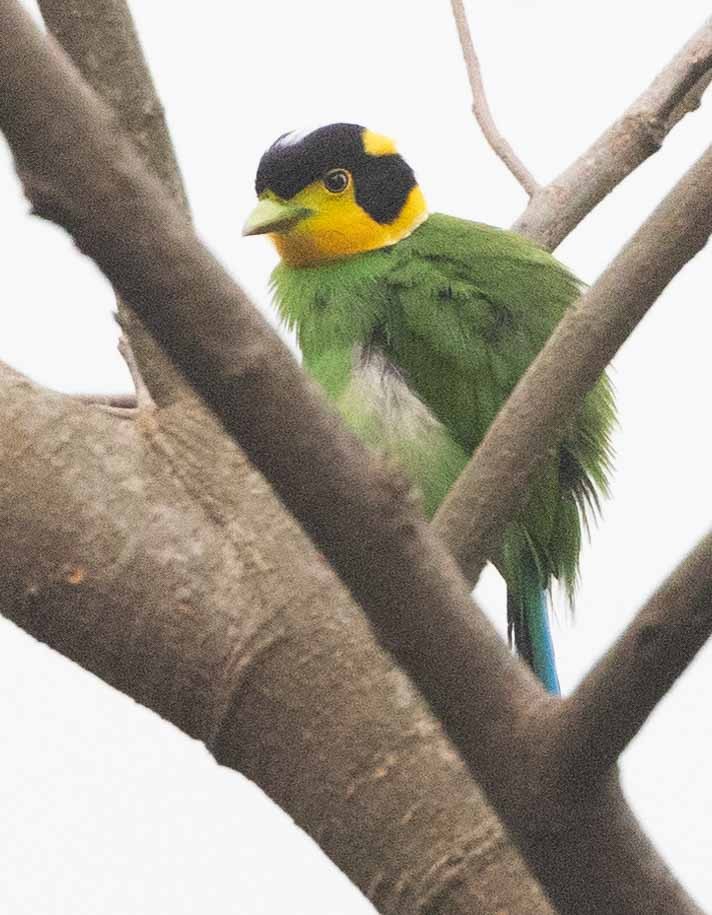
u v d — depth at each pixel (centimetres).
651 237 502
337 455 311
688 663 309
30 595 446
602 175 823
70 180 286
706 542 307
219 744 430
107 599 441
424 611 319
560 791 319
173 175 492
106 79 485
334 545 316
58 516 448
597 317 503
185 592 437
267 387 305
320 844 414
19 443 458
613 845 321
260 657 424
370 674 418
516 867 388
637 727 313
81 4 482
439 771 404
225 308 300
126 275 295
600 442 970
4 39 278
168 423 463
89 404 474
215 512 448
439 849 394
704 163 508
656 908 322
